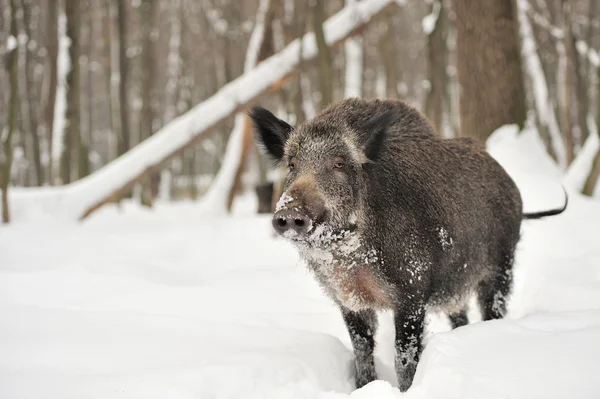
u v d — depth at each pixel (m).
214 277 7.09
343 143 3.89
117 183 11.96
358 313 4.14
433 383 2.89
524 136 8.42
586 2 22.55
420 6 30.00
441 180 4.20
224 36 24.78
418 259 3.87
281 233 3.49
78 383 3.28
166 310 5.27
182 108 26.06
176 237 10.23
